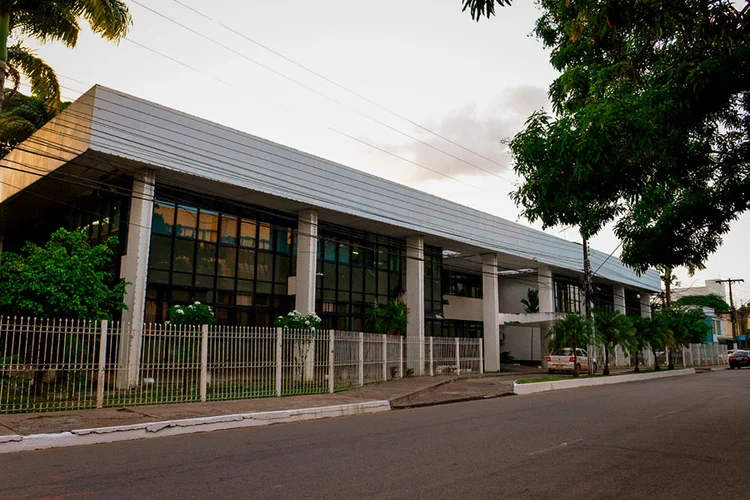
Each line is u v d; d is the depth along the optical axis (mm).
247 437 9688
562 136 8727
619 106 8422
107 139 17531
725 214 10523
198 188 21172
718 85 7820
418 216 29047
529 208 10375
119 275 19906
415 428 10625
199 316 18062
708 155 9727
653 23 8031
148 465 7148
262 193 21875
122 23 14695
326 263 26984
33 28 15258
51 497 5559
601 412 13281
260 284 24109
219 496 5594
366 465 7086
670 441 8992
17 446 8461
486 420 11836
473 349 29266
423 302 30000
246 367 14781
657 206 11234
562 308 45094
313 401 14477
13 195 22844
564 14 10859
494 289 35000
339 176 24969
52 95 17234
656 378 31062
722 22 7371
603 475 6562
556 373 32344
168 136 19062
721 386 22766
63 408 11805
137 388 12945
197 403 13328
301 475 6527
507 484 6102
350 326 27703
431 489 5871
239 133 21188
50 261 14266
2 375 11281
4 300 13391
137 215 18891
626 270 50188
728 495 5746
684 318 42719
